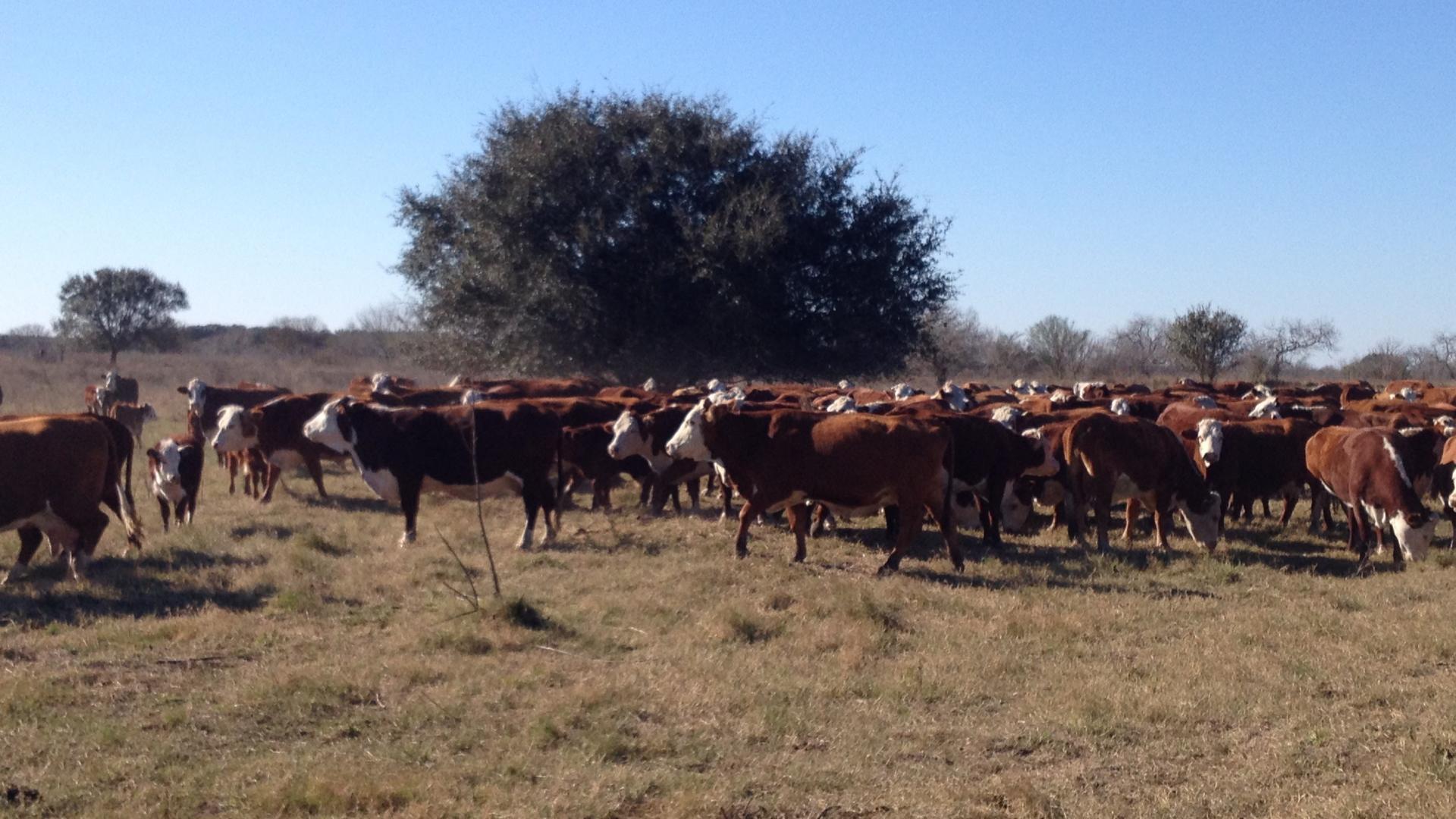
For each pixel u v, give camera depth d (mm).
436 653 9141
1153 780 6789
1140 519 16875
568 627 9969
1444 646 9422
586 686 8227
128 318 70375
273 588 11383
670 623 10289
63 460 11586
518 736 7344
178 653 9156
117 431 12727
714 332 39312
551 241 39719
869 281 40062
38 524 11625
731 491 16219
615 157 40062
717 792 6453
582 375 41438
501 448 14023
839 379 41594
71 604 10703
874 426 12555
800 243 39156
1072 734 7535
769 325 39469
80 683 8312
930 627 10211
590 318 39750
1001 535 15320
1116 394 27219
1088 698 8078
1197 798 6434
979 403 22484
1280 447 16062
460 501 17531
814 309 40250
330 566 12414
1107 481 14055
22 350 76250
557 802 6258
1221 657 9188
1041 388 30344
